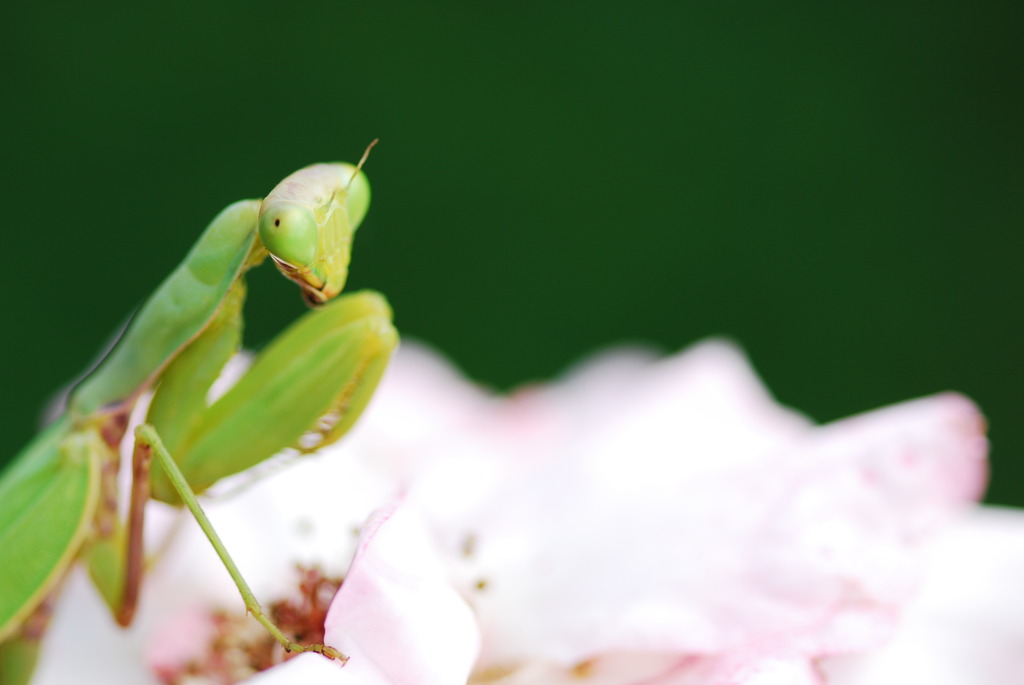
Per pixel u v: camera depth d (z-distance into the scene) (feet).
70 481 0.80
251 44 1.59
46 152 1.51
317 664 0.73
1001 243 1.51
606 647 0.77
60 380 1.43
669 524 0.80
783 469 0.80
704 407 0.89
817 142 1.57
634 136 1.59
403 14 1.63
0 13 1.56
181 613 0.83
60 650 0.84
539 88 1.62
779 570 0.78
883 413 0.82
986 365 1.46
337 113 1.59
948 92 1.58
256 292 1.44
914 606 0.79
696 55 1.62
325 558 0.84
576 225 1.56
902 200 1.54
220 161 1.54
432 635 0.73
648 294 1.53
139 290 1.48
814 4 1.63
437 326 1.53
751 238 1.54
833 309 1.50
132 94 1.56
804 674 0.75
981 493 0.80
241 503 0.85
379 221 1.56
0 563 0.79
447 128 1.59
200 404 0.79
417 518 0.76
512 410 0.93
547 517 0.83
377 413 0.92
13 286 1.45
